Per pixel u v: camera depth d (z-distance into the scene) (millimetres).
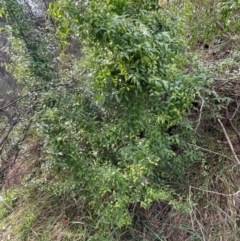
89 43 1434
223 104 2176
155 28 1568
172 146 2131
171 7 1954
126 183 1818
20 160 3377
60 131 2023
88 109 2145
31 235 2447
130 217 1975
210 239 1901
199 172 2141
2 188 3270
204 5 2172
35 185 2848
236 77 1941
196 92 1779
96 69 1554
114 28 1306
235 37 2080
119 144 1945
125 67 1411
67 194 2535
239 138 2072
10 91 3691
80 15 1350
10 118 3262
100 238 2090
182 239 1970
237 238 1859
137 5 1626
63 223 2408
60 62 2732
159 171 2062
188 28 2217
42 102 2266
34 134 2896
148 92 1555
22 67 2514
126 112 1707
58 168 2189
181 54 1714
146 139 1761
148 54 1359
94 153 2021
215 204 1992
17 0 2613
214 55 2301
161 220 2102
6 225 2684
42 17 3021
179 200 2045
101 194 1964
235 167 2059
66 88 2320
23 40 2465
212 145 2188
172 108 1667
